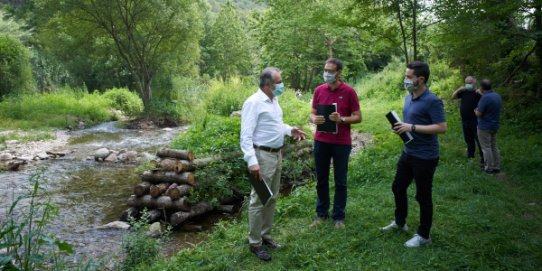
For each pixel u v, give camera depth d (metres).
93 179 9.06
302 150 8.61
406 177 4.22
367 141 11.07
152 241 4.65
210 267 3.93
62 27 22.16
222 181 6.48
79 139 15.23
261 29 30.33
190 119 20.75
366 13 9.76
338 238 4.39
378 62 33.91
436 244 4.13
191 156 6.43
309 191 6.21
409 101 4.17
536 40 10.12
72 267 4.52
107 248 5.19
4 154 10.87
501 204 5.25
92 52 25.03
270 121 3.99
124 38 23.72
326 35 25.56
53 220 6.21
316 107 4.88
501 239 4.20
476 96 7.75
